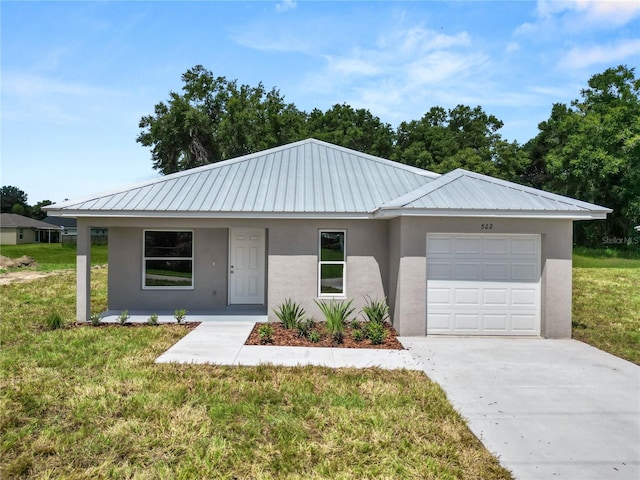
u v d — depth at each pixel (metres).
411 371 7.23
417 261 9.80
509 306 10.05
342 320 10.05
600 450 4.68
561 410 5.74
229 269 12.99
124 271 12.52
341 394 6.07
